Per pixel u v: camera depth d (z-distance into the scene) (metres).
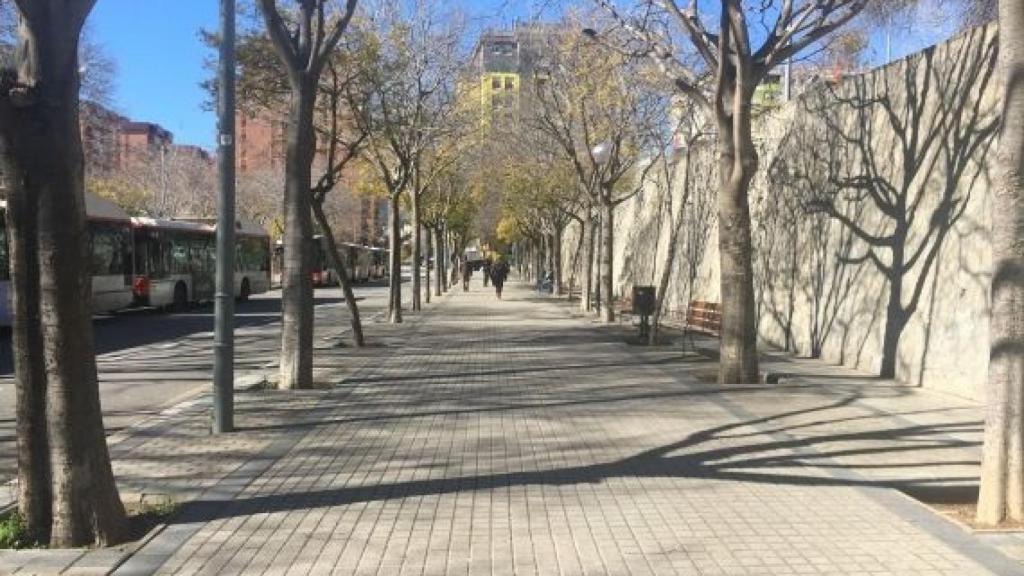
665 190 31.31
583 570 5.35
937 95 12.88
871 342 14.45
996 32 11.41
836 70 22.97
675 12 13.38
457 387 12.71
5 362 16.39
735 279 13.11
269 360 16.84
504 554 5.62
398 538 5.94
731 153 13.09
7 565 5.39
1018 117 6.15
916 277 13.19
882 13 15.21
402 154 24.56
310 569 5.37
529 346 18.80
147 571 5.32
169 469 7.80
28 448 5.84
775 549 5.72
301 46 12.30
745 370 13.10
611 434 9.34
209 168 67.25
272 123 19.69
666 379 13.62
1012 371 6.21
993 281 6.30
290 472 7.71
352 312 18.44
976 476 7.58
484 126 29.53
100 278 26.48
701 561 5.51
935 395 11.98
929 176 12.99
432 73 24.53
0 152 5.59
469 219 53.28
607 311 25.95
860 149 15.37
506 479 7.48
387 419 10.20
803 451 8.52
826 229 16.66
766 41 13.06
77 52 5.68
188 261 33.97
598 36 15.56
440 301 40.34
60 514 5.72
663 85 21.50
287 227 12.45
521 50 25.02
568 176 32.62
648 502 6.79
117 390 13.16
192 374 14.90
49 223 5.59
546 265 60.62
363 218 97.88
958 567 5.38
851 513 6.50
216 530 6.09
